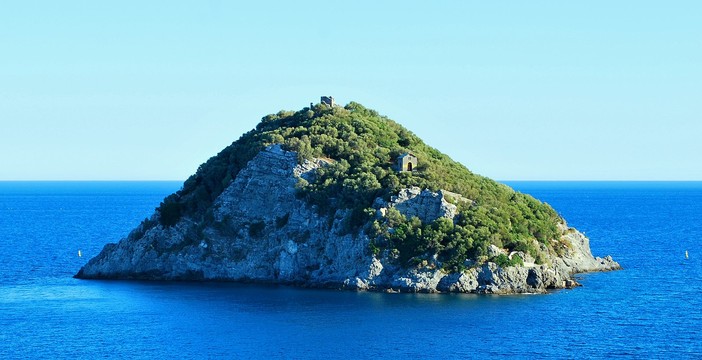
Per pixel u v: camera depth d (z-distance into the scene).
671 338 166.00
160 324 178.25
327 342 163.75
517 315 183.12
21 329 174.25
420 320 178.75
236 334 170.00
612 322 178.25
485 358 153.25
